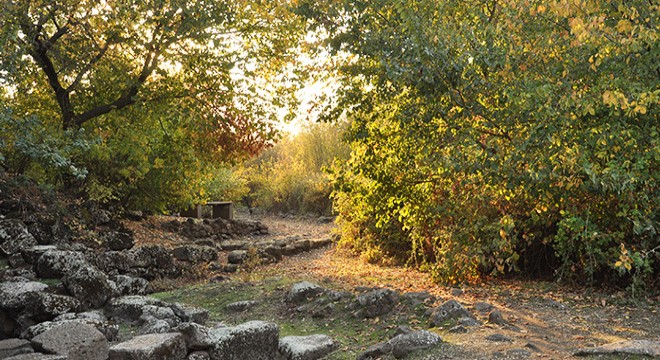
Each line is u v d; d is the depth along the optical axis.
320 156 26.95
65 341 5.41
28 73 11.75
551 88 6.68
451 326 6.35
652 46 6.31
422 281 9.82
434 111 8.19
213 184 20.42
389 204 10.27
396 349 5.59
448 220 9.90
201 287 10.04
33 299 6.67
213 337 5.65
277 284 9.57
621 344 5.04
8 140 8.97
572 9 5.96
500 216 9.35
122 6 10.93
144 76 12.31
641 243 7.49
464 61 7.59
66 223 10.78
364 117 9.75
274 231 19.00
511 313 6.89
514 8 6.98
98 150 11.73
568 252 8.66
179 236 15.20
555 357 5.05
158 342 5.24
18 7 9.86
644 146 6.98
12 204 10.13
